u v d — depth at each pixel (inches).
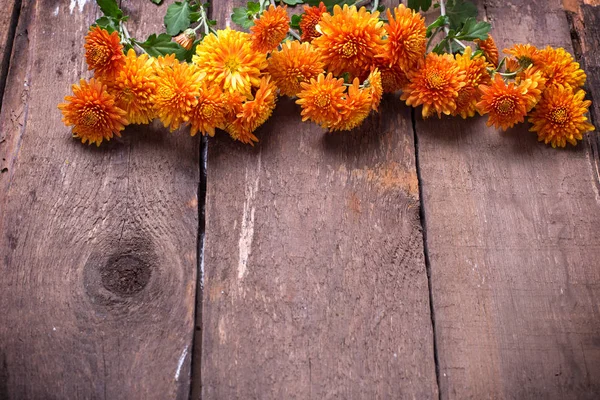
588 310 23.3
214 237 23.6
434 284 23.4
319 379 22.4
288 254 23.5
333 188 24.2
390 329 22.9
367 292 23.2
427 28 24.3
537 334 23.0
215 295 23.0
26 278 23.0
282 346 22.6
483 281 23.5
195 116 23.3
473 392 22.5
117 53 23.0
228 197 24.0
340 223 23.8
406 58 23.5
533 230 24.0
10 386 22.0
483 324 23.1
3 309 22.6
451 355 22.8
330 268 23.4
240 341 22.6
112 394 22.1
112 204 23.8
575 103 24.1
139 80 23.1
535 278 23.5
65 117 23.5
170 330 22.7
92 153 24.3
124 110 23.7
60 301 22.8
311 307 23.0
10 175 24.3
